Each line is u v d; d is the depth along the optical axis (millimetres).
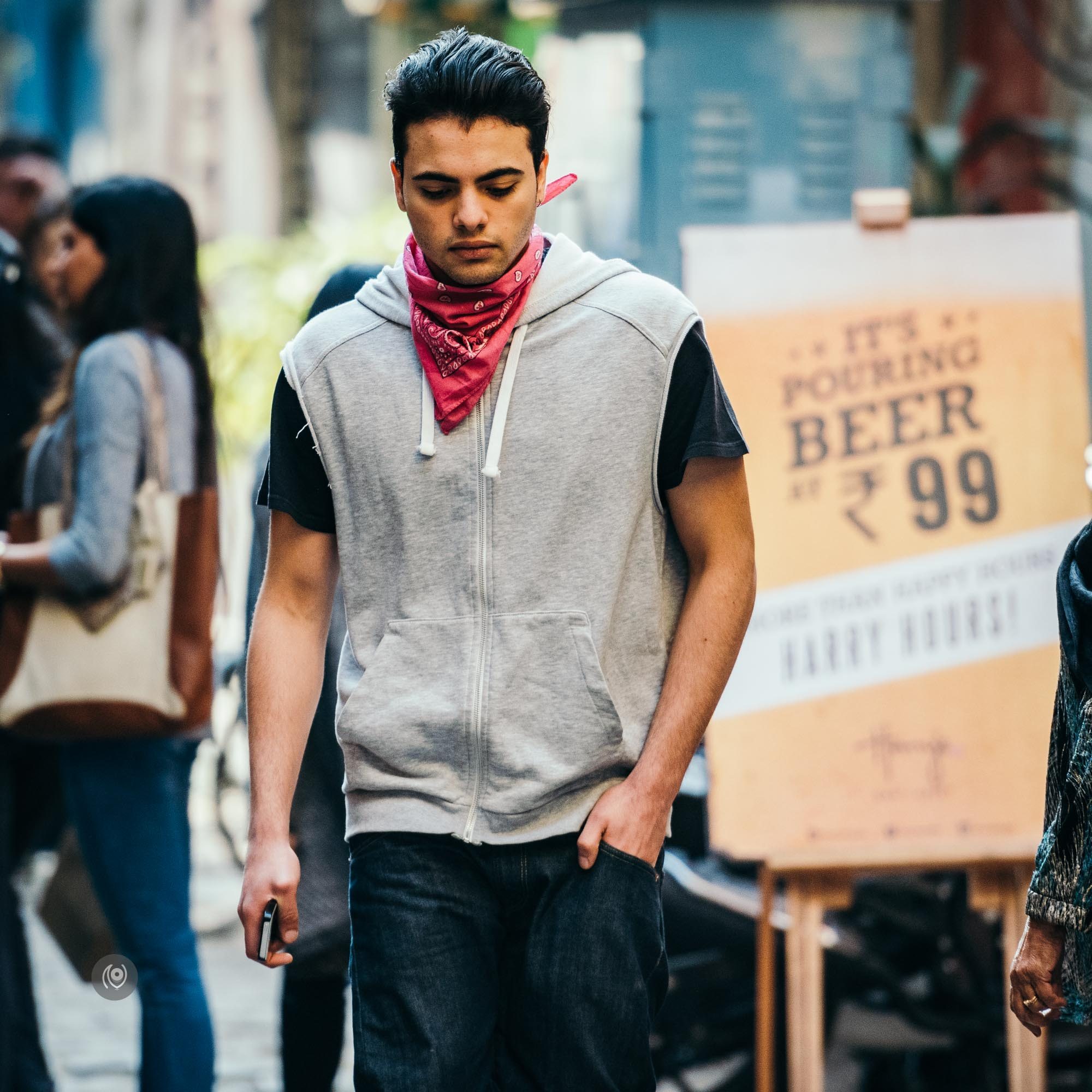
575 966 7492
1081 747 7453
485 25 22562
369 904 7777
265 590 8266
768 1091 11398
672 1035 12609
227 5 32469
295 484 8094
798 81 15828
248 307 24812
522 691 7602
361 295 8164
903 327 11898
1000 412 11836
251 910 7750
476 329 7621
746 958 12477
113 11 34438
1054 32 21375
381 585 7859
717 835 11477
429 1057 7445
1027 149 21188
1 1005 11984
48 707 11094
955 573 11695
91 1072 14453
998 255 11930
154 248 11555
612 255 17062
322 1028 10875
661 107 15797
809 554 11688
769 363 11836
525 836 7609
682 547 7953
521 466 7629
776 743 11562
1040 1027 7809
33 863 20844
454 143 7406
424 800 7719
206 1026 11273
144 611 11195
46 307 13484
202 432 11703
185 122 32906
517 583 7629
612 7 16125
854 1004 12984
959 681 11617
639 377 7660
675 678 7750
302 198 32156
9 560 11172
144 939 11234
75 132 35688
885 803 11508
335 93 31953
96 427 11086
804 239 11938
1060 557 11688
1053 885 7555
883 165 15953
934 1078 13297
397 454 7738
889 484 11766
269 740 8039
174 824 11469
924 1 20531
